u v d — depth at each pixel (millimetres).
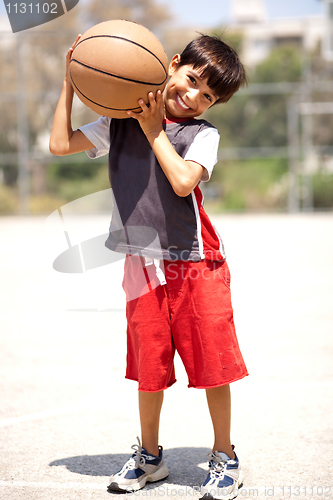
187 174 2205
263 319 5422
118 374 3881
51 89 23922
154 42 2281
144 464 2381
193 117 2441
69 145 2502
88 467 2549
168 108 2410
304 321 5316
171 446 2781
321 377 3754
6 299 6520
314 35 29812
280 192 22453
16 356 4309
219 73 2309
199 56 2320
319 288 6957
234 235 13055
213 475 2287
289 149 19141
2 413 3207
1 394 3510
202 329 2299
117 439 2861
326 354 4270
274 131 25172
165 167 2209
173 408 3283
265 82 26359
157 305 2320
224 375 2299
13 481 2404
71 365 4086
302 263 9023
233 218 18766
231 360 2314
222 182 23609
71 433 2934
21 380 3764
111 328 5203
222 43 2426
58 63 23609
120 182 2352
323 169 21328
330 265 8797
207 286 2316
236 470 2332
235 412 3189
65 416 3164
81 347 4559
